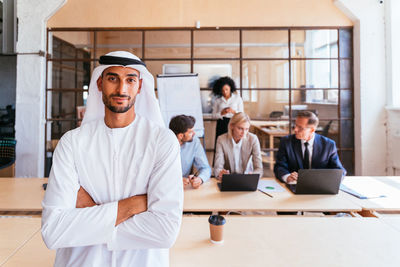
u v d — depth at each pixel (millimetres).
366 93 3699
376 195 1771
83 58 3818
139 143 824
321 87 4105
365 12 3650
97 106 921
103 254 769
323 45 4000
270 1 3781
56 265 795
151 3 3752
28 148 3594
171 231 741
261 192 1852
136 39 4016
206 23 3775
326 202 1639
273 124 4227
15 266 961
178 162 824
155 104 954
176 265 965
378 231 1247
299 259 1007
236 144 2447
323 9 3779
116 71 772
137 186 795
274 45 4449
